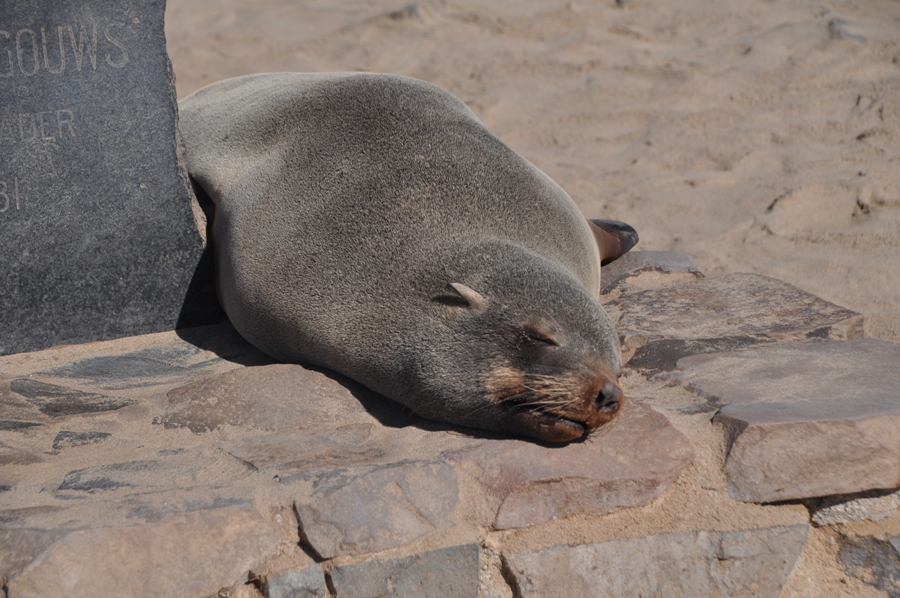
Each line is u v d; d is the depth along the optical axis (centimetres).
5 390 1619
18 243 1847
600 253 2316
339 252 1667
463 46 4681
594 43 4616
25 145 1819
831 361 1727
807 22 4559
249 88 2242
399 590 1278
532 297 1522
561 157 3447
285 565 1251
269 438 1466
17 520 1188
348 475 1326
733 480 1434
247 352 1877
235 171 1981
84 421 1518
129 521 1193
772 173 3127
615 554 1355
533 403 1434
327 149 1833
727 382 1648
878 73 3891
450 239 1636
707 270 2545
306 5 5475
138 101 1883
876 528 1473
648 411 1523
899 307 2248
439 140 1817
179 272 1972
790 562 1417
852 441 1443
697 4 5053
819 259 2547
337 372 1688
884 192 2875
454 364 1505
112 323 1945
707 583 1375
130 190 1906
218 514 1230
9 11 1762
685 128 3603
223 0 5625
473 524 1334
